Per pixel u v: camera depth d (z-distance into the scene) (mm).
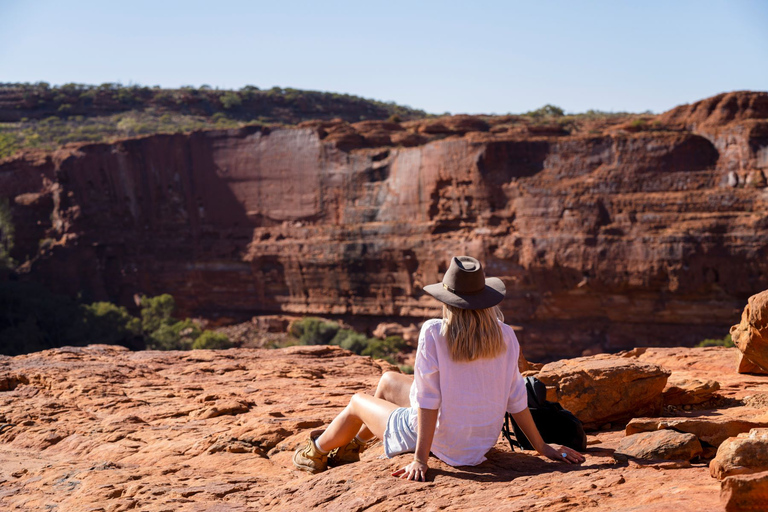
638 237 75625
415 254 88250
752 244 70625
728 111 77250
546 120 106250
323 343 89688
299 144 98062
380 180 92062
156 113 180875
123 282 111875
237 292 105750
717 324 74000
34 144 151000
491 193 83125
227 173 104375
